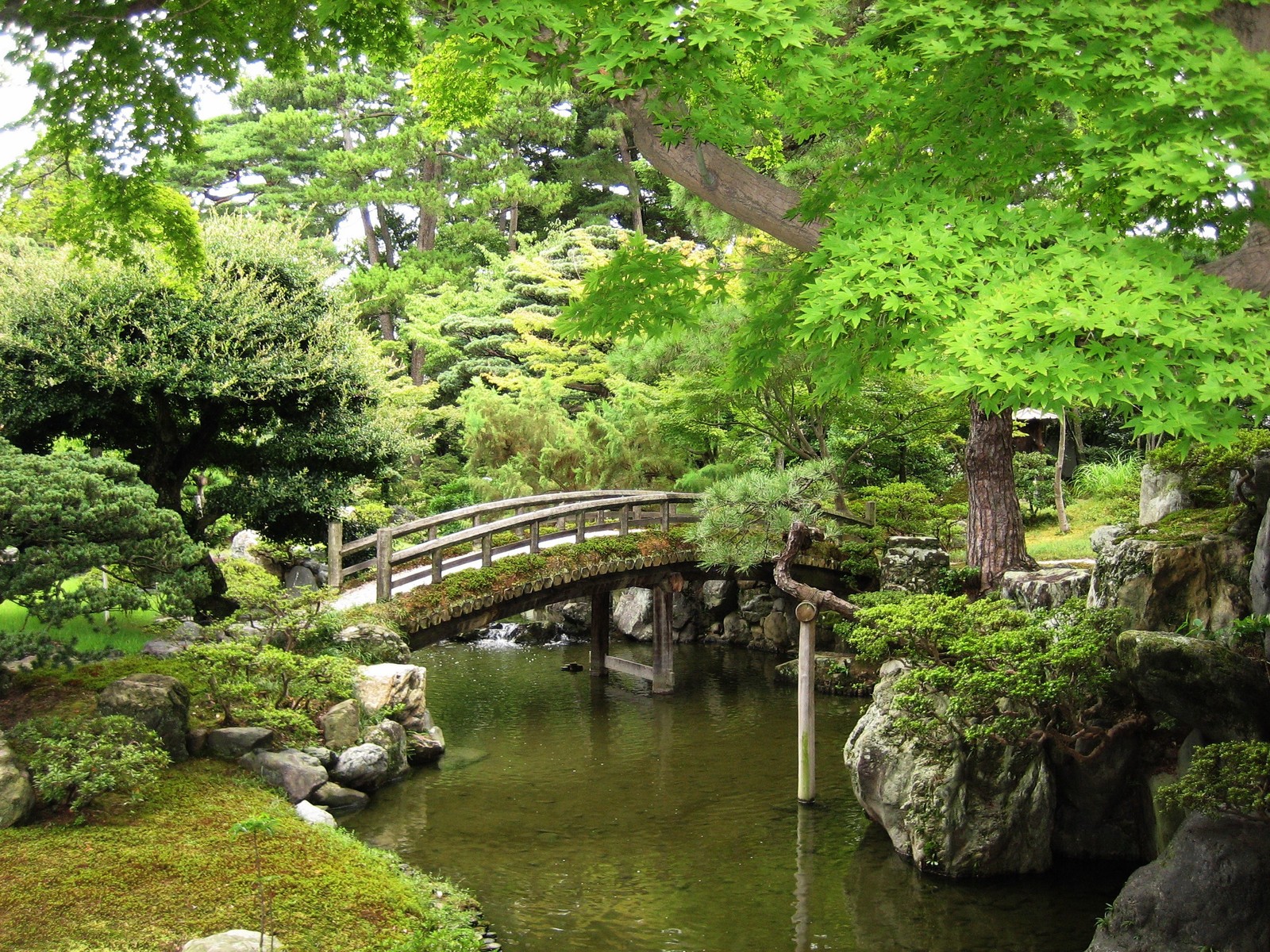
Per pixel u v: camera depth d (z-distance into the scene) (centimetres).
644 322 755
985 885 820
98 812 736
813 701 1012
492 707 1446
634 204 3141
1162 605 877
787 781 1085
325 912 631
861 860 867
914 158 621
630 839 913
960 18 530
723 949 704
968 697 795
